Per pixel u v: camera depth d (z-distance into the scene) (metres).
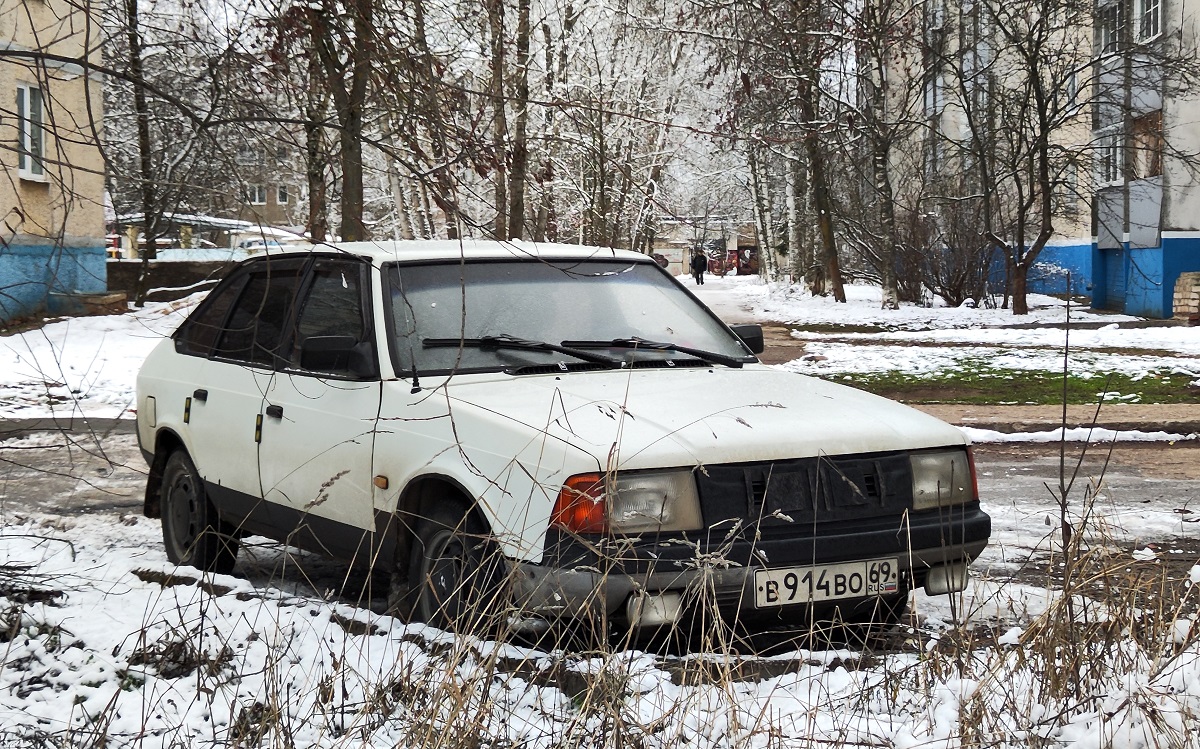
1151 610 4.43
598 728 3.69
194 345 6.73
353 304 5.54
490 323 5.47
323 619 4.78
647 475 4.31
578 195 27.00
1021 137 29.41
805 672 4.25
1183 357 17.42
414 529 4.86
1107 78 31.44
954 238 33.25
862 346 21.44
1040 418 12.33
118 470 10.16
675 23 29.75
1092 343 20.27
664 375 5.34
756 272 98.38
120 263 26.91
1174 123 29.09
